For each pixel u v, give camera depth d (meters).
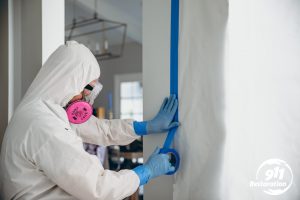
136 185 1.07
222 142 1.08
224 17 1.09
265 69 1.10
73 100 1.24
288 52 1.09
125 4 4.93
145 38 1.30
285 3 1.10
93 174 1.01
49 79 1.17
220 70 1.10
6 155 1.11
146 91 1.30
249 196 1.08
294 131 1.08
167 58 1.24
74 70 1.17
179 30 1.20
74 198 1.10
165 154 1.16
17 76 1.95
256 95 1.10
